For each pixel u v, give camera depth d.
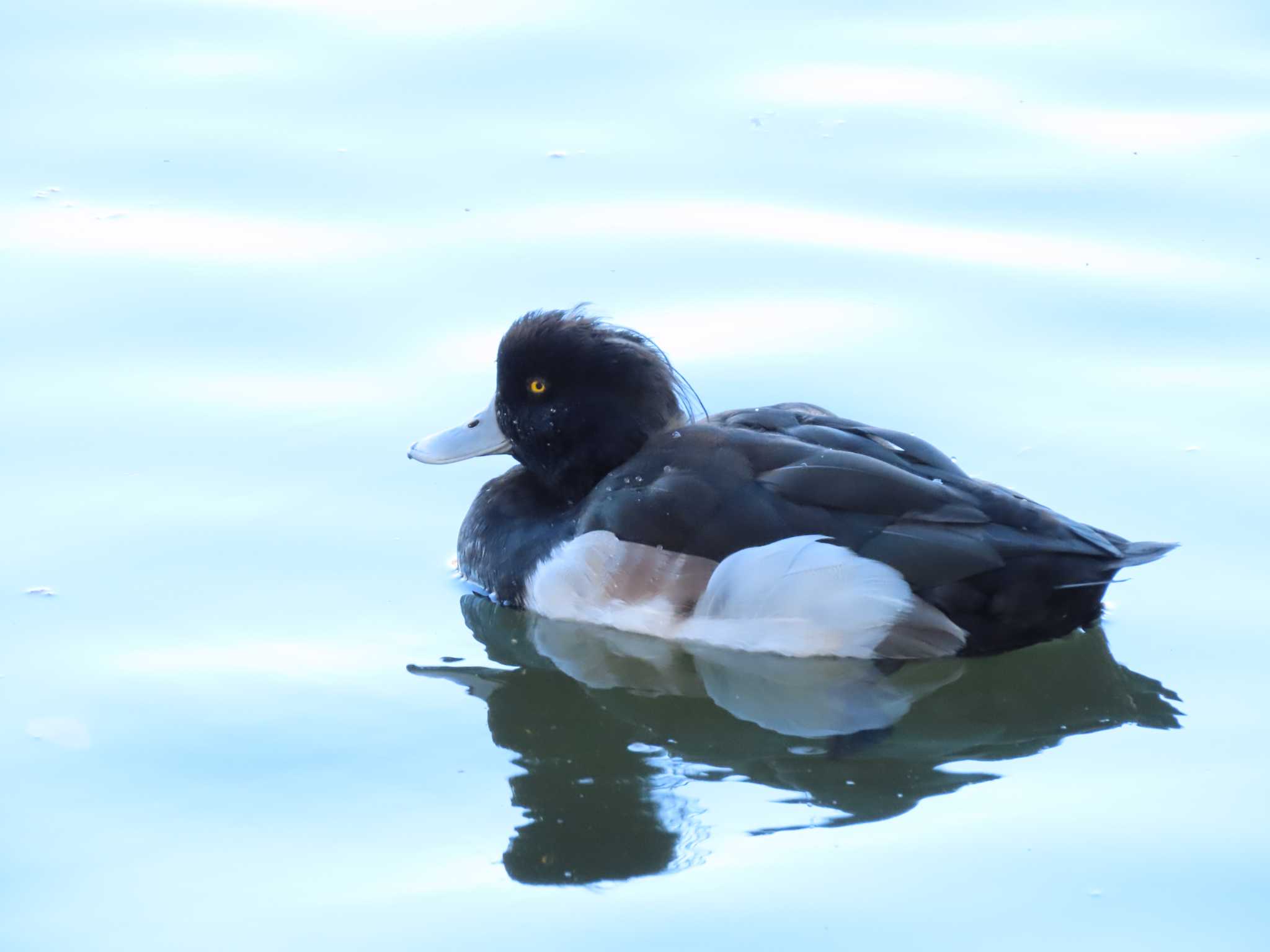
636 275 13.12
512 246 13.49
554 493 10.17
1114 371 11.89
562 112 15.40
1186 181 14.06
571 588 9.51
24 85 15.62
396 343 12.42
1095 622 9.30
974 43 16.31
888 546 8.75
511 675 9.27
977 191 14.11
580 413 9.88
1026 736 8.67
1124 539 9.61
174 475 10.95
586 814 8.03
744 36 16.45
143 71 15.89
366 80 15.80
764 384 11.86
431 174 14.48
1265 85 15.40
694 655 9.27
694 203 14.06
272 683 9.01
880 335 12.35
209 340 12.39
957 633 8.78
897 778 8.28
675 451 9.39
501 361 10.11
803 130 15.00
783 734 8.84
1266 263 13.01
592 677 9.46
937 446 11.17
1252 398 11.48
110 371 12.02
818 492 8.92
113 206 13.97
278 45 16.33
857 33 16.52
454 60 16.08
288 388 11.93
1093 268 13.03
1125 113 15.10
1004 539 8.68
